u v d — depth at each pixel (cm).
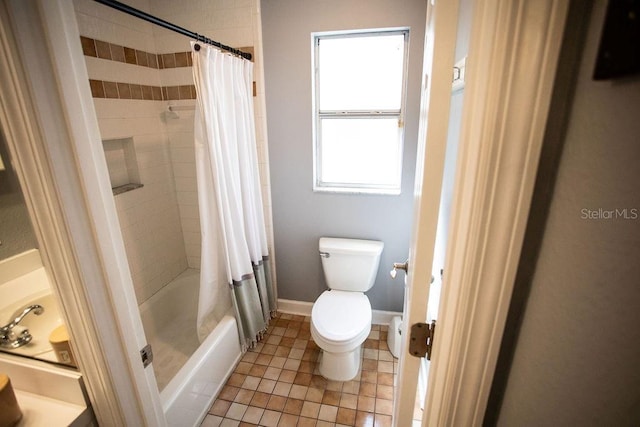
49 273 73
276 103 211
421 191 67
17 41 56
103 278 77
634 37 29
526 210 44
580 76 38
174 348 216
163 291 239
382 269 233
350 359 187
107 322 80
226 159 176
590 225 39
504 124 41
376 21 184
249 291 208
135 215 214
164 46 216
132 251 214
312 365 206
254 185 211
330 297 210
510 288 48
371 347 222
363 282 218
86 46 173
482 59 43
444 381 59
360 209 222
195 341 223
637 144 32
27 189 65
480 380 54
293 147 218
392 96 209
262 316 222
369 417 170
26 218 91
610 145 35
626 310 36
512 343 54
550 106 41
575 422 45
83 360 82
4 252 95
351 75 209
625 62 30
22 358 94
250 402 180
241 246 197
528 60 38
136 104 208
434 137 58
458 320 53
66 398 92
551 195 44
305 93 205
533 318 49
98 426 94
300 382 193
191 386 159
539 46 37
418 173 90
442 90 56
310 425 166
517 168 42
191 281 257
